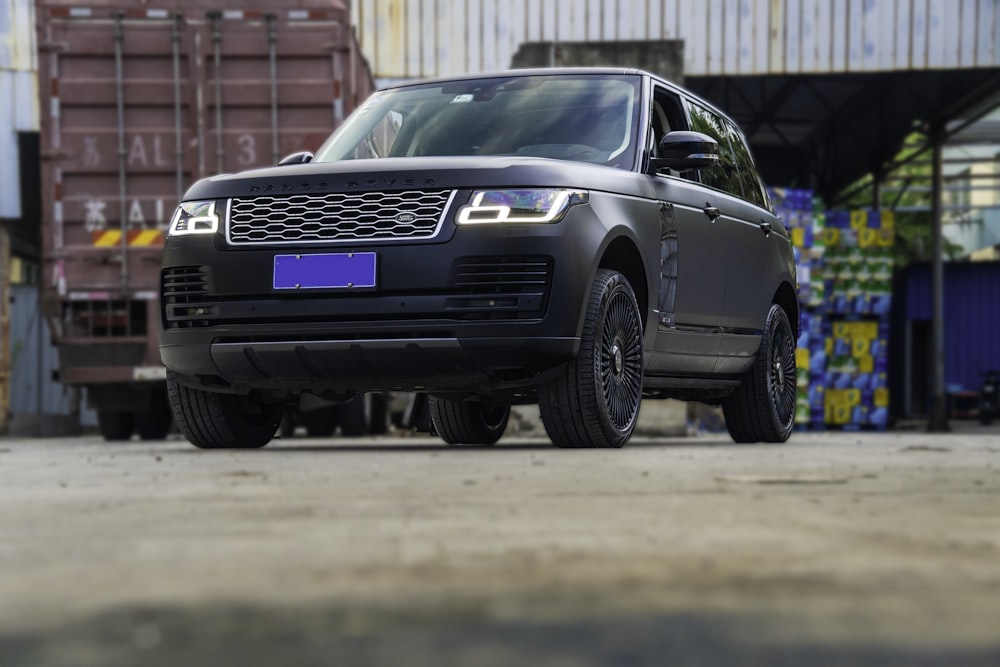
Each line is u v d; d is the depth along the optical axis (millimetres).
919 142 43406
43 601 2475
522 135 10414
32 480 6152
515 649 1853
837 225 36438
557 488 5121
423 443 13516
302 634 2018
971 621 2107
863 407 36500
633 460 7199
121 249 18781
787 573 2717
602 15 30406
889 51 30500
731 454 8000
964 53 30453
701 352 10898
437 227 8844
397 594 2465
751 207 12188
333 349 8984
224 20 18828
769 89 40125
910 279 52688
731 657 1791
